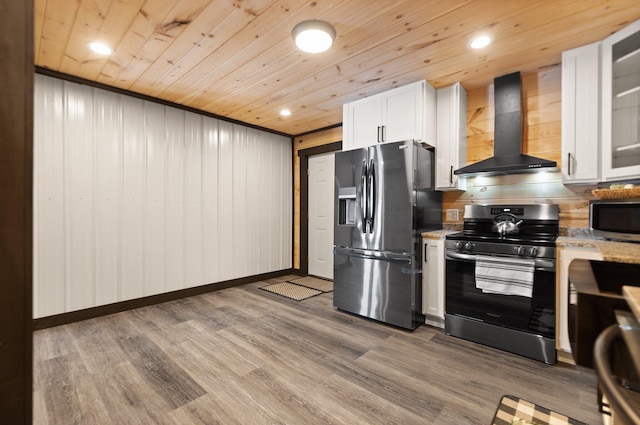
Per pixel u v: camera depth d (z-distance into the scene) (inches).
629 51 82.4
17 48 26.0
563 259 85.4
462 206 124.5
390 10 74.5
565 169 93.4
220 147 161.8
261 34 85.6
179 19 78.5
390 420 64.5
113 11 75.3
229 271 166.6
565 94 93.4
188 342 100.2
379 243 117.7
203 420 64.3
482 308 99.3
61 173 112.9
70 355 90.8
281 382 78.1
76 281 116.4
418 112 114.7
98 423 63.1
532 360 89.4
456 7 73.3
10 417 26.0
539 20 78.0
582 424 62.1
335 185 133.4
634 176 79.0
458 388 75.7
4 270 25.5
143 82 118.6
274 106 144.9
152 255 136.9
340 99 135.0
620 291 55.6
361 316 125.2
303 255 196.4
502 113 108.9
